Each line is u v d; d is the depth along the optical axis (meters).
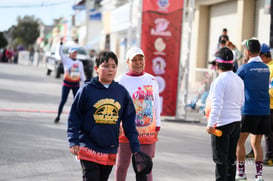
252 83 8.80
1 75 34.38
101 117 6.01
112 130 6.07
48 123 14.52
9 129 13.07
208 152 11.59
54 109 17.80
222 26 29.19
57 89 25.89
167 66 16.31
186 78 16.95
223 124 7.66
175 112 16.64
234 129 7.76
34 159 9.88
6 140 11.59
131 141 6.21
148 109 7.09
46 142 11.65
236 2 27.12
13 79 31.11
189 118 17.42
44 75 38.28
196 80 18.61
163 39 16.17
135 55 7.11
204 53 31.78
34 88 25.61
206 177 9.20
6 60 66.25
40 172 8.89
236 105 7.77
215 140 7.74
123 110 6.26
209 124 7.59
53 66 35.91
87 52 37.00
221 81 7.68
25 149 10.76
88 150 6.01
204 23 31.56
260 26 24.89
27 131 12.95
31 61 66.50
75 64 14.45
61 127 13.94
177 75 16.45
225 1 28.61
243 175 9.05
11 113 16.14
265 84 8.88
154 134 7.18
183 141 12.86
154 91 7.23
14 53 66.94
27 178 8.45
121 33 45.25
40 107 18.08
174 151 11.47
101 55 6.07
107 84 6.12
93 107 6.00
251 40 8.88
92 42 51.97
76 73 14.45
